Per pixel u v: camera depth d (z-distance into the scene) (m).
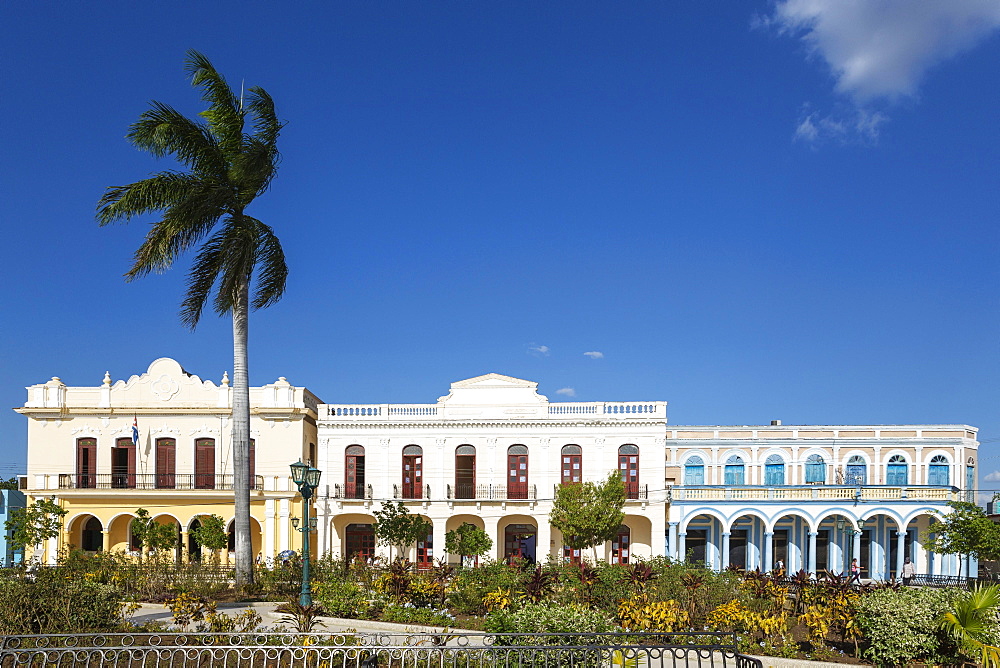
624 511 37.47
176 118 25.09
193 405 39.41
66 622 14.00
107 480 39.00
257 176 25.80
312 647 12.11
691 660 16.30
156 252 25.08
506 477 38.72
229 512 38.44
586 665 12.86
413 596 22.25
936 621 16.11
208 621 16.67
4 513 39.62
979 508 34.28
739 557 39.75
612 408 38.78
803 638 19.05
